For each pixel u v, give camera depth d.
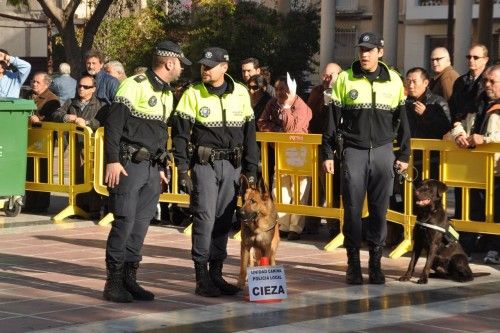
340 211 10.88
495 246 9.89
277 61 26.67
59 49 35.59
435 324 7.18
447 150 10.02
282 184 11.32
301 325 7.08
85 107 12.73
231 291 8.20
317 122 11.56
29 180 13.14
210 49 8.00
